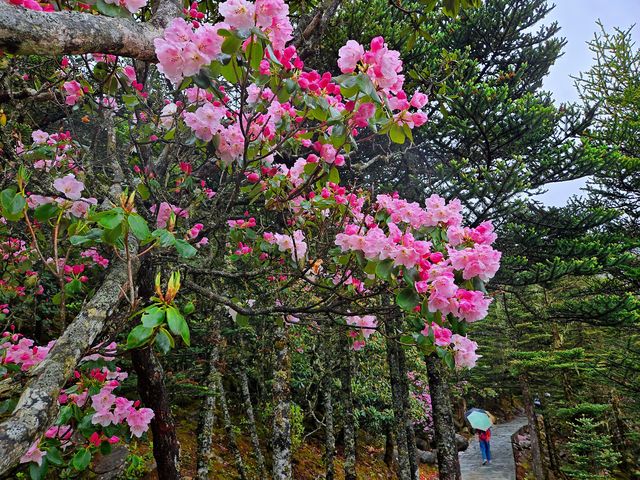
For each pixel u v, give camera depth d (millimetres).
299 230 2664
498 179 6211
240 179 2160
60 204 1725
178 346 4992
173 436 3098
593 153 6879
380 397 9727
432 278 1812
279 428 4328
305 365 8258
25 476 2383
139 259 1628
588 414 11305
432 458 11773
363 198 2633
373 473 9266
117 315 1390
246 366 7238
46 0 1762
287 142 2340
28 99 2115
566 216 7617
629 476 12570
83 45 1101
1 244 2771
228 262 3518
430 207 2148
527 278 7129
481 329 15617
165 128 2607
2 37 944
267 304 3193
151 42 1310
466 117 6457
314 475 7809
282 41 1527
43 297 4297
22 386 1195
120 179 2395
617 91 9750
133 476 4527
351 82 1538
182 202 2750
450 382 14547
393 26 5523
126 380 4039
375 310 2463
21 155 2326
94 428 1979
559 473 12781
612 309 7219
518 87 8383
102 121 2529
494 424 18797
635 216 9719
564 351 9945
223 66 1424
